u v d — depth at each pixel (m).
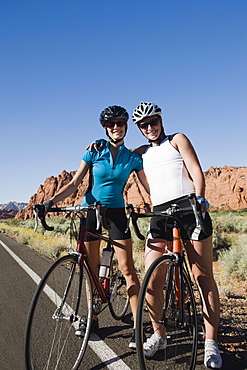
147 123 3.49
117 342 3.71
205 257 3.27
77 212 3.38
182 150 3.40
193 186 3.42
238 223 18.48
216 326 3.25
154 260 3.07
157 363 3.06
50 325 3.06
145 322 3.58
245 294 5.68
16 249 13.15
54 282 3.05
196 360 3.10
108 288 4.02
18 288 6.42
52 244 12.35
